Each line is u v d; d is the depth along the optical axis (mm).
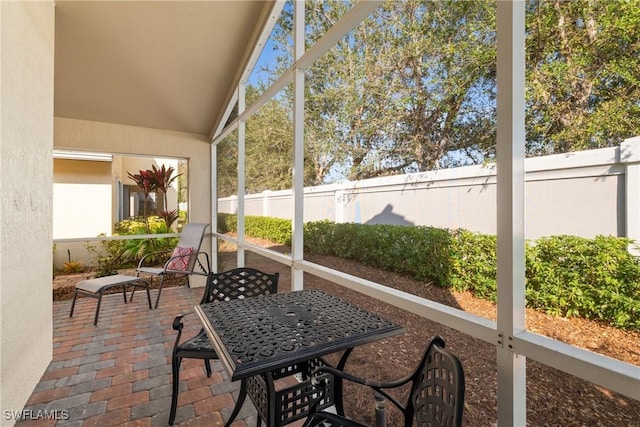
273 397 1367
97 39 3092
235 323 1312
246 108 3482
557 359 820
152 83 3840
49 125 2445
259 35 2945
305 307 1529
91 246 6199
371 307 1989
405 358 1645
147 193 6227
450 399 833
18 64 1868
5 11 1697
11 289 1746
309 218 2787
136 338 3010
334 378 1574
